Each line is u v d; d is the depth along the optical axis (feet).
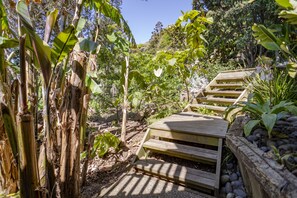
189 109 11.37
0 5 4.29
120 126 14.17
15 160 4.08
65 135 4.46
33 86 5.57
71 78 4.50
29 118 3.30
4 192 4.77
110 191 5.81
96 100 16.94
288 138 4.83
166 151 7.14
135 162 7.11
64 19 5.49
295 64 5.88
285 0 4.84
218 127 7.52
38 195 3.53
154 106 15.43
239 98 9.13
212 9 23.32
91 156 7.90
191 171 6.27
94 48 3.77
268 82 7.38
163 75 14.83
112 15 6.21
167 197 5.46
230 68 18.76
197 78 16.92
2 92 4.12
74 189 4.65
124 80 11.16
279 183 3.08
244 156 4.40
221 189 5.56
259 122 5.35
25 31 3.26
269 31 6.07
